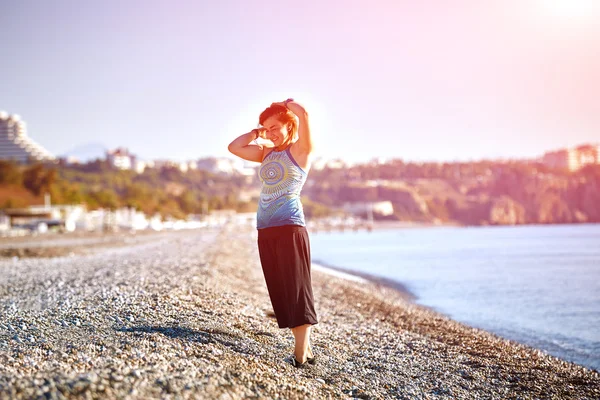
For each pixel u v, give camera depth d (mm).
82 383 4086
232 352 6254
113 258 27797
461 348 9914
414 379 7121
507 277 37125
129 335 6727
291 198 5855
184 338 6727
